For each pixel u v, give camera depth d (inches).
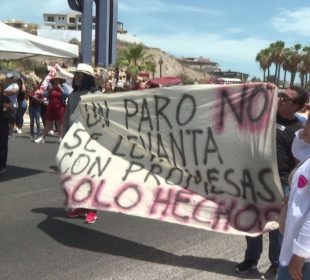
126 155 227.1
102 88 742.5
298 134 137.6
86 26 1146.0
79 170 231.5
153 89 218.5
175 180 214.1
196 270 193.9
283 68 3319.4
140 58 2402.8
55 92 565.3
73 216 262.7
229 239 236.7
